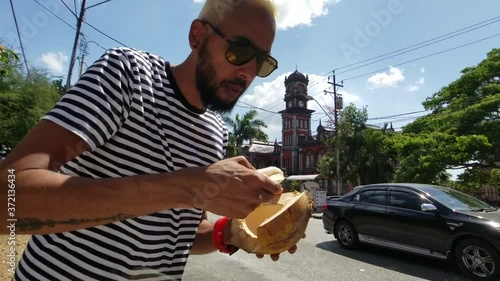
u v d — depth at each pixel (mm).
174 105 1267
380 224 7285
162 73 1288
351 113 26578
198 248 1516
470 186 19859
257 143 53750
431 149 18938
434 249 6316
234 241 1372
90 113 984
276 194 907
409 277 5871
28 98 17250
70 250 1056
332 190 34844
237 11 1206
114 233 1085
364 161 25578
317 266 6441
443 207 6406
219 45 1207
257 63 1244
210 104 1294
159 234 1181
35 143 876
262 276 5621
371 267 6461
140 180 868
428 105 24562
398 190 7363
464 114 19328
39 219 800
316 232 10438
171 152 1232
